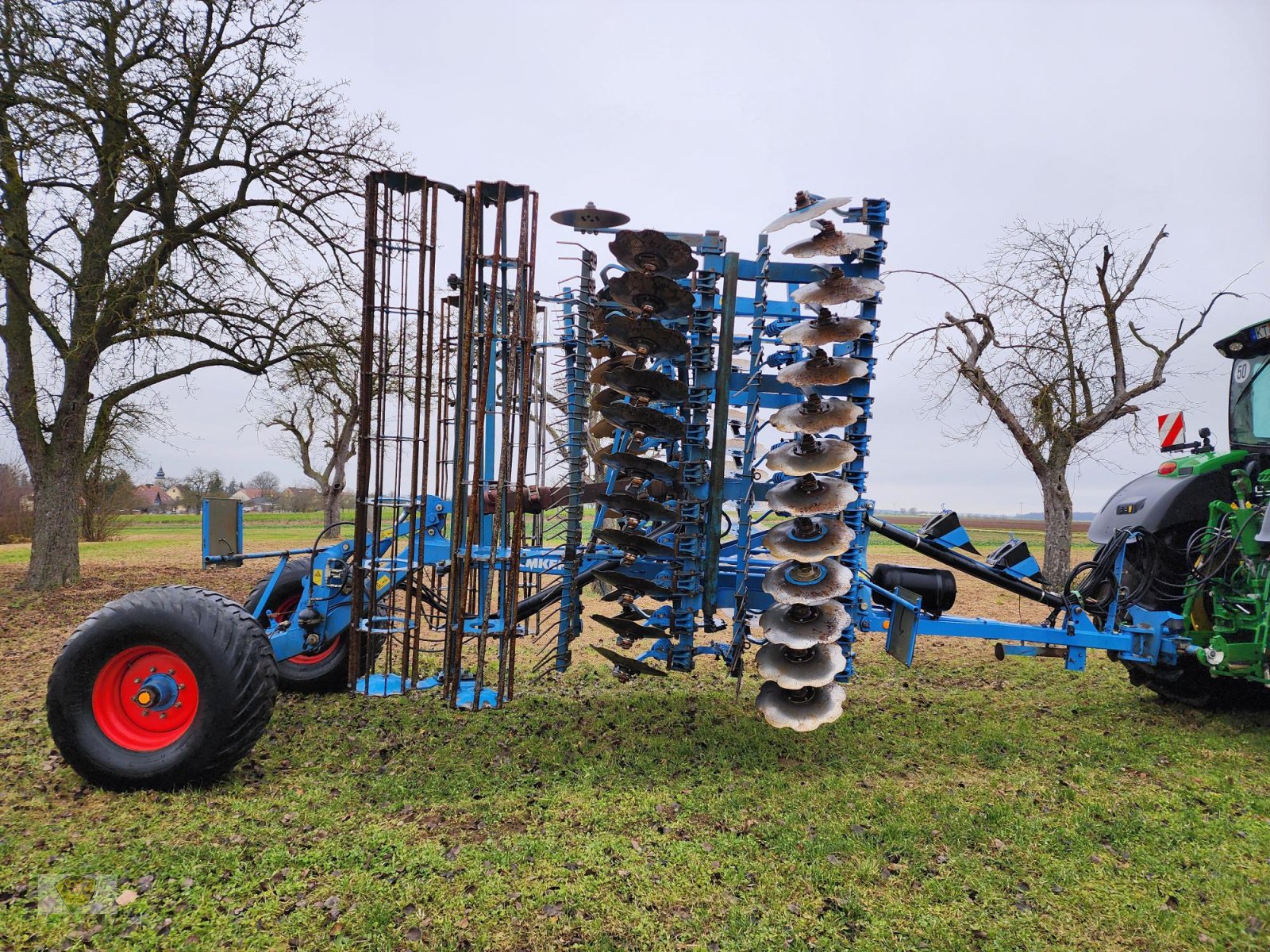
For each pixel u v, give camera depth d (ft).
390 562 12.94
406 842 9.57
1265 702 16.02
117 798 10.79
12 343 36.40
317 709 15.12
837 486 11.93
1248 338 16.98
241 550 14.35
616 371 12.06
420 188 11.82
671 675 18.39
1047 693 17.67
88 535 73.15
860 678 18.98
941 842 9.85
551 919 7.98
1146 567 15.75
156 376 38.09
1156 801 11.23
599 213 12.58
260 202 37.37
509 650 13.14
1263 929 8.06
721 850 9.47
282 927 7.80
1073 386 34.65
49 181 32.96
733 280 12.55
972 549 14.88
